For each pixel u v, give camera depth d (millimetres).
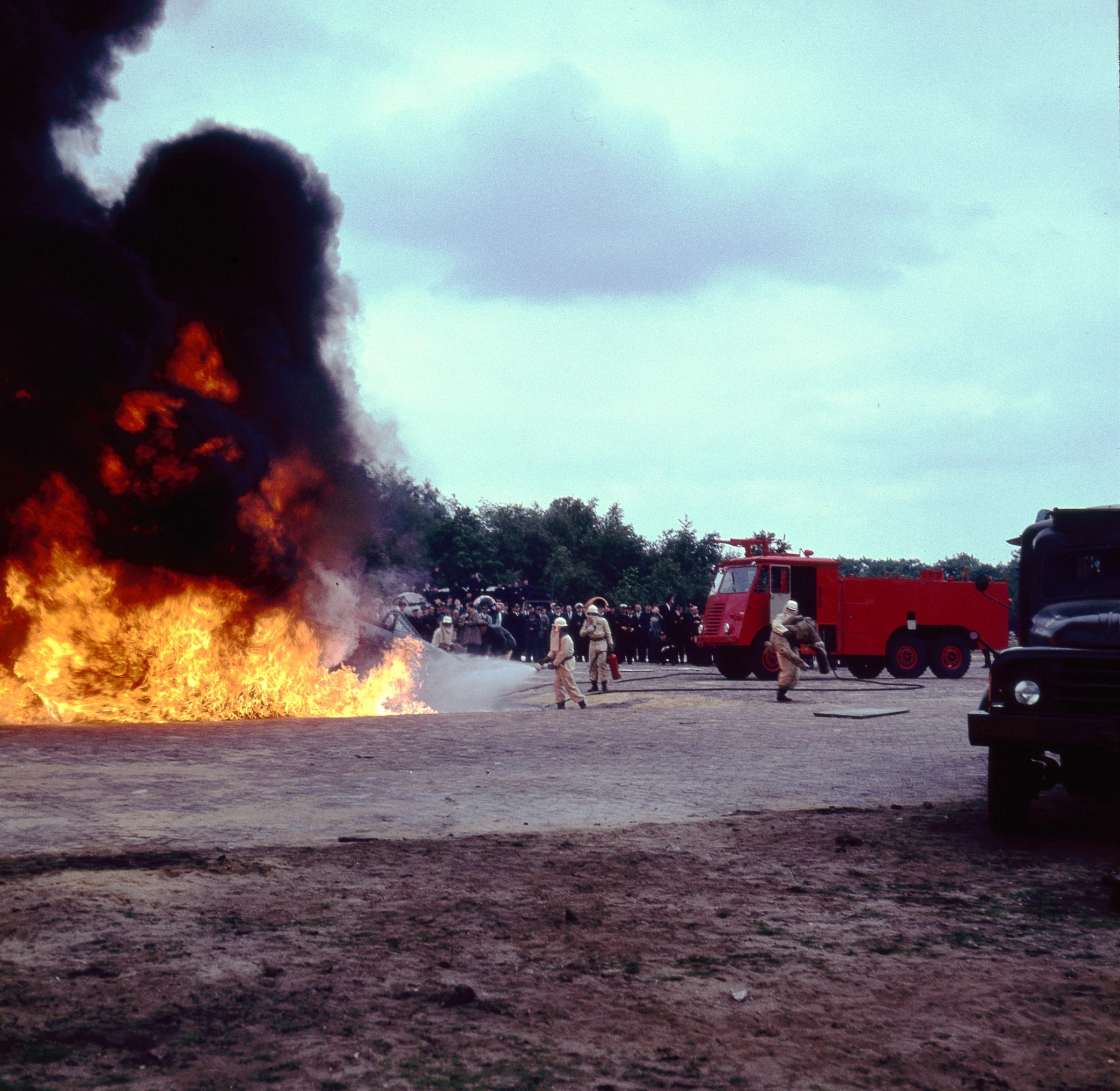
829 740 13945
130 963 4695
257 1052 3807
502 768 11320
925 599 29031
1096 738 7246
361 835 7598
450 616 28969
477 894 5973
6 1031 3943
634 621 36688
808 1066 3758
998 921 5547
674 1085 3592
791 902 5898
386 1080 3598
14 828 7707
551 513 73625
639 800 9281
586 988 4516
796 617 20219
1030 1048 3930
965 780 10500
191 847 7055
